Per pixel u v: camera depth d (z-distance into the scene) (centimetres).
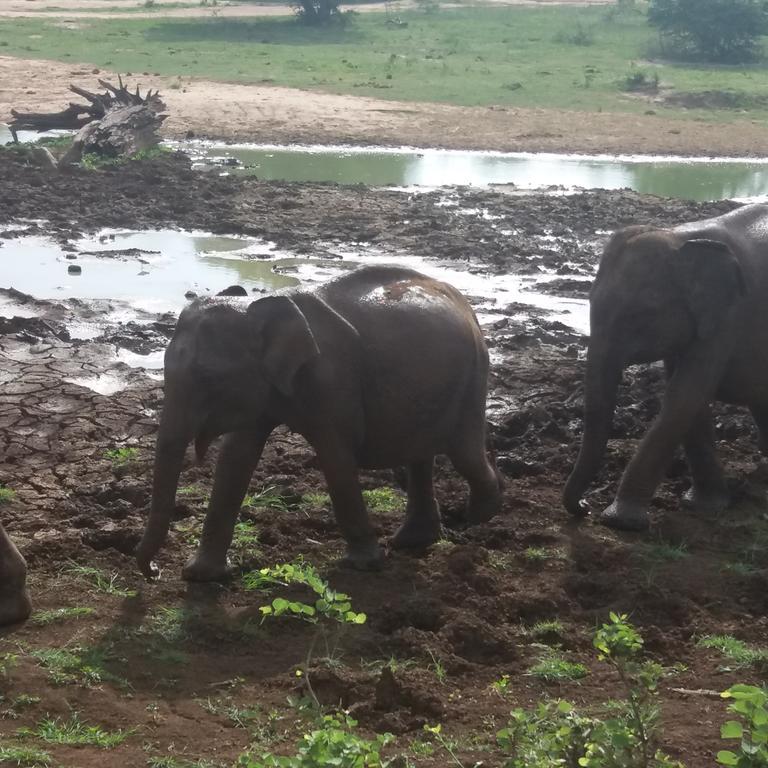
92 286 1514
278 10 6012
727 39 4447
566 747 462
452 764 531
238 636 652
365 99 3391
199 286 1528
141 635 647
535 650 652
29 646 630
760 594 731
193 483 869
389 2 6347
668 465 845
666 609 699
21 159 2370
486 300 1489
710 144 3095
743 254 867
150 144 2567
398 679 591
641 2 6278
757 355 870
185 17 5444
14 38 4306
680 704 597
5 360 1170
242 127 3019
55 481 880
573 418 1061
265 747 545
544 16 5625
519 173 2600
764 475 918
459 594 705
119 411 1035
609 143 3041
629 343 832
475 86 3647
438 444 774
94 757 532
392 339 736
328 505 843
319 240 1811
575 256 1755
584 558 770
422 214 2006
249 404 681
